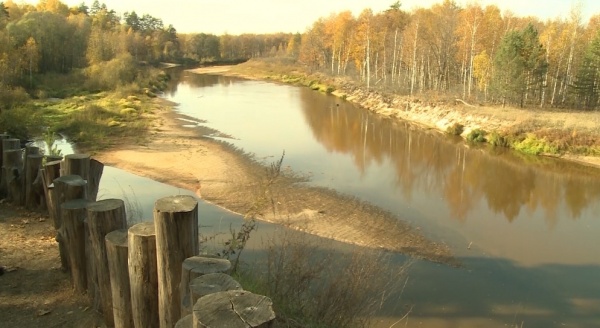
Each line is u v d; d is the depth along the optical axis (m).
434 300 10.88
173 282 4.14
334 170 21.97
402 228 15.32
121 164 21.31
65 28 53.88
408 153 26.28
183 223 4.06
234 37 118.06
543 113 31.23
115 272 4.73
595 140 26.27
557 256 13.80
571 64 37.94
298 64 77.38
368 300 7.09
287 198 17.47
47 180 8.23
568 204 18.70
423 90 42.25
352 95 47.84
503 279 12.24
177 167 21.06
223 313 2.57
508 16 52.09
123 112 32.84
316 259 9.12
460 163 24.55
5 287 6.09
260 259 10.26
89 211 5.04
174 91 50.66
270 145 26.39
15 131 22.33
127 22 108.31
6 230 8.02
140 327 4.55
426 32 46.56
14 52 41.81
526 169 23.70
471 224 16.14
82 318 5.40
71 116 29.08
